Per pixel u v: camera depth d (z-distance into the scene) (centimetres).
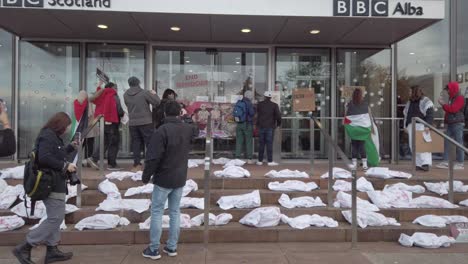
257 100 1159
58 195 532
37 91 1111
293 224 652
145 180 540
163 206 561
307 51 1152
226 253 592
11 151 586
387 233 653
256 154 1120
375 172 817
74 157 732
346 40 1103
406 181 799
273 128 1004
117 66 1125
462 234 650
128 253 588
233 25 962
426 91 1192
